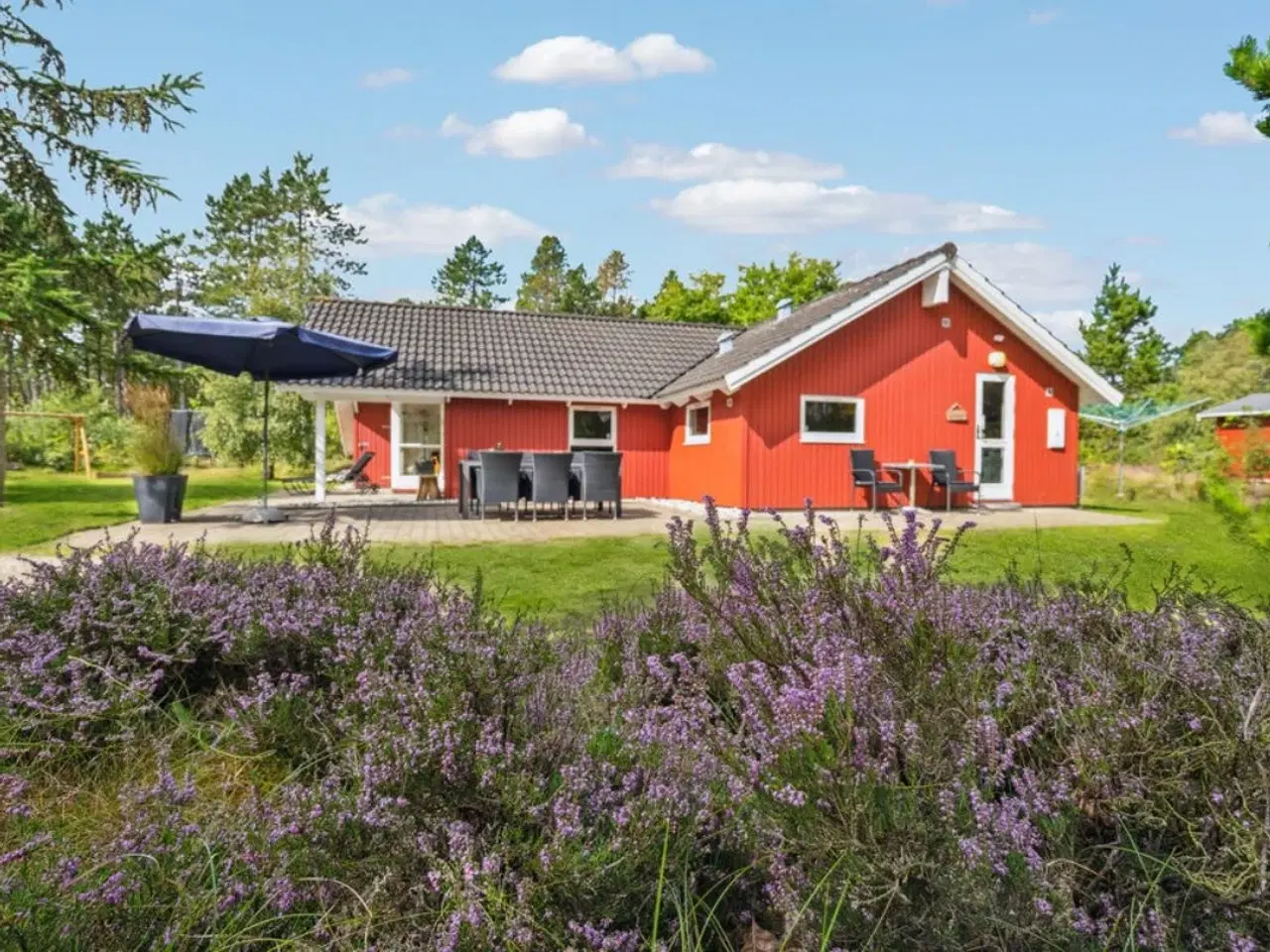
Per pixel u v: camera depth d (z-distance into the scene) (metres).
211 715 2.99
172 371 17.38
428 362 17.67
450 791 1.90
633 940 1.63
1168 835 1.82
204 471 30.20
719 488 15.61
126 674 2.96
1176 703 1.96
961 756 1.79
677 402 17.06
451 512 14.43
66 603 3.27
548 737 2.18
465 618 2.84
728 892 1.91
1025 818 1.75
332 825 1.77
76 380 16.58
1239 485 3.10
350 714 2.37
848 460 15.35
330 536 4.12
